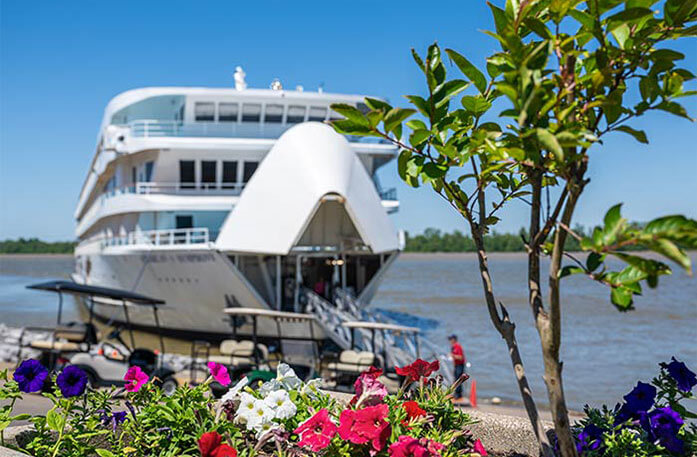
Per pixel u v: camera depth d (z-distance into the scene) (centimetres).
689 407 1477
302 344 1658
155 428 346
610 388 2006
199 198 2366
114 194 2841
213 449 284
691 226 214
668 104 262
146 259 2455
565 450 273
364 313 2342
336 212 2361
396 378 1480
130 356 1483
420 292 8462
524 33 298
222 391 1244
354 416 300
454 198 330
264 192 2094
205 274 2198
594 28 258
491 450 410
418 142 299
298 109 2505
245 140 2378
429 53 302
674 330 3834
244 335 2289
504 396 1866
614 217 231
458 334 3462
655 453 342
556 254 264
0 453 305
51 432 365
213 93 2411
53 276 13662
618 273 248
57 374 346
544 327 272
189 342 2584
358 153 2567
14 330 2484
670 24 264
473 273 16750
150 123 2467
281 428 320
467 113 311
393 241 2367
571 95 266
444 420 379
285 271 2516
